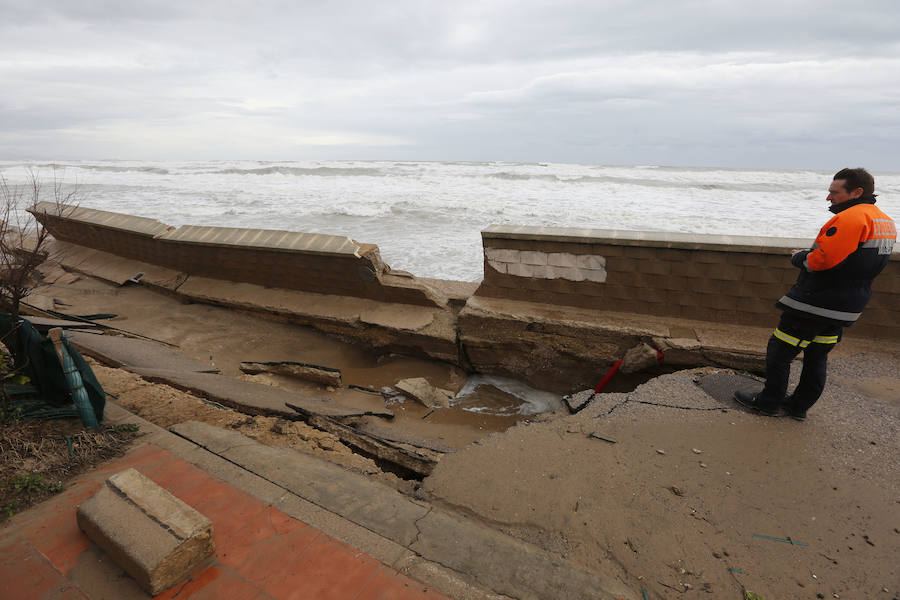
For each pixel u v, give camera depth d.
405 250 13.02
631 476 3.17
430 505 2.90
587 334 5.73
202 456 3.18
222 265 8.31
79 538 2.45
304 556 2.39
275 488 2.90
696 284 5.47
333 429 4.14
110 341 6.20
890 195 24.59
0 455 2.96
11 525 2.52
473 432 5.14
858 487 3.00
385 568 2.34
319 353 7.02
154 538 2.20
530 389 6.32
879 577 2.40
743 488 3.03
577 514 2.84
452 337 6.41
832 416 3.76
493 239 6.19
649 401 4.13
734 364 5.00
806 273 3.30
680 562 2.51
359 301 7.32
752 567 2.48
